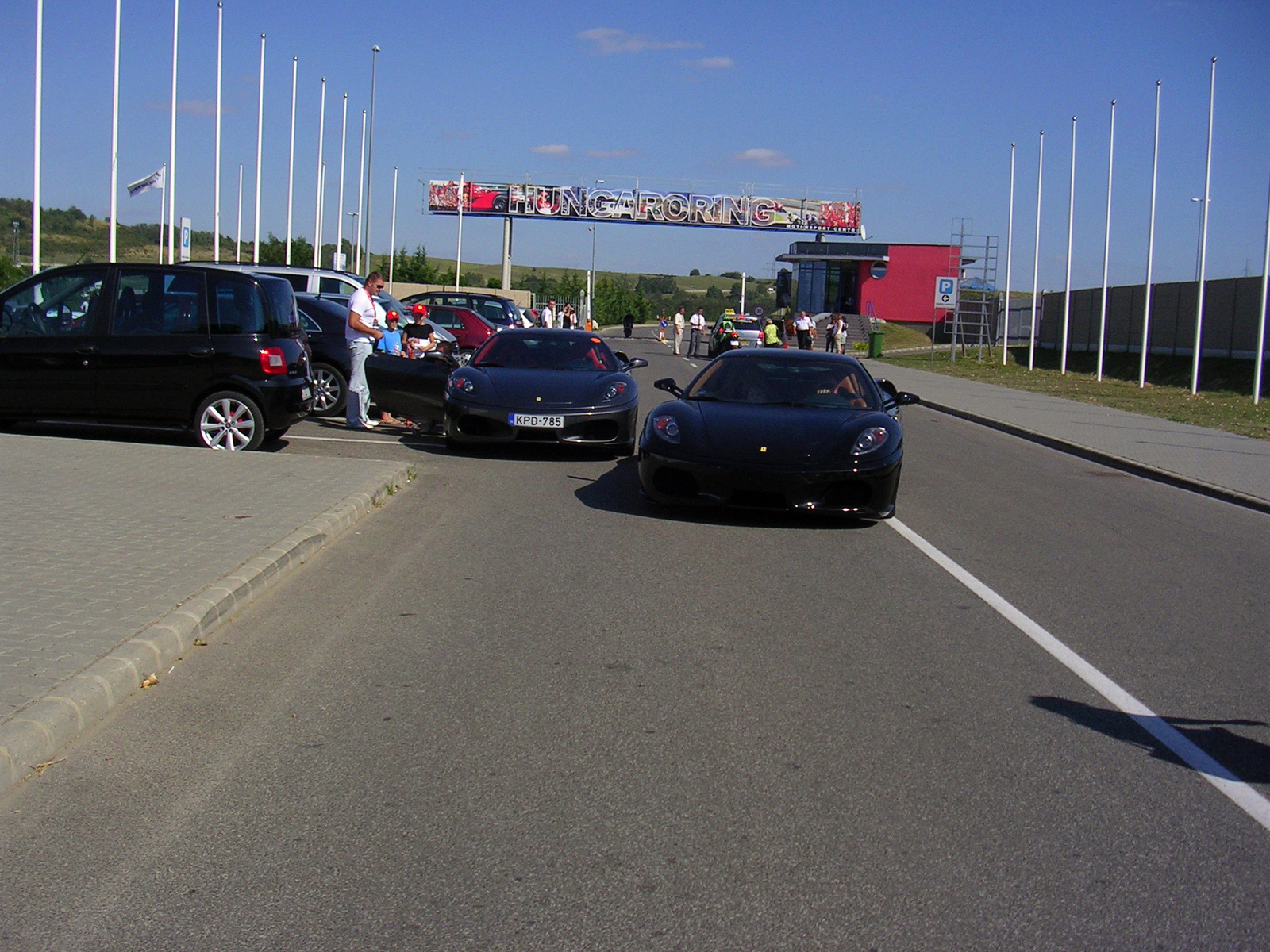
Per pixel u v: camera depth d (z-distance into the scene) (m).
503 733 4.32
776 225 61.56
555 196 60.25
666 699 4.75
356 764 4.00
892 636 5.82
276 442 12.03
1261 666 5.58
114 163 23.73
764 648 5.52
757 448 8.53
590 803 3.73
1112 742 4.43
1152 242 29.12
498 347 12.84
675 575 6.98
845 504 8.52
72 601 5.44
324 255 64.00
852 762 4.13
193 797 3.71
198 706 4.52
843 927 3.01
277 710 4.50
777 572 7.18
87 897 3.09
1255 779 4.10
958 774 4.05
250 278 11.03
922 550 8.09
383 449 11.95
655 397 20.61
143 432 11.94
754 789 3.87
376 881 3.20
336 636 5.50
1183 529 9.67
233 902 3.07
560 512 8.91
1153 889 3.25
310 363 13.35
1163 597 7.00
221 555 6.52
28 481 8.54
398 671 5.01
